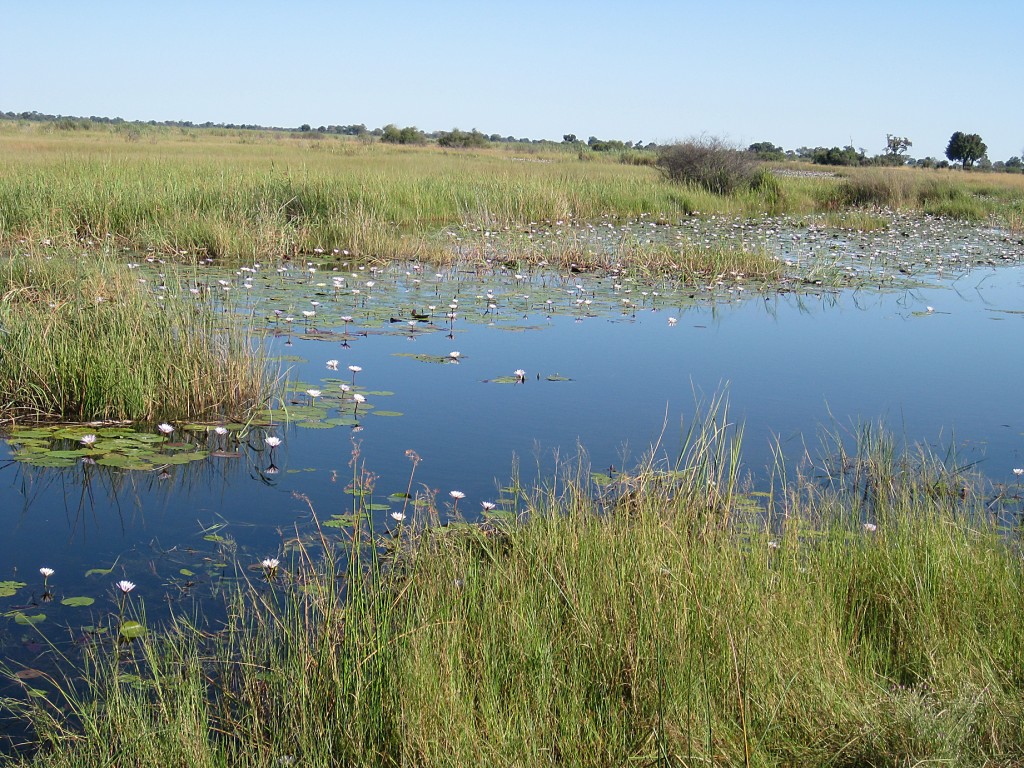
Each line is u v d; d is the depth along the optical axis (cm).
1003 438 612
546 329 926
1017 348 905
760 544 371
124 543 420
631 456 546
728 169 2583
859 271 1452
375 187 1722
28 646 332
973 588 350
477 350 822
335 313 930
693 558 342
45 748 275
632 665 287
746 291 1227
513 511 450
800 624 314
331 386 683
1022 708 275
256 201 1511
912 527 400
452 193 1836
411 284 1140
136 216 1362
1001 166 6844
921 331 984
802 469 536
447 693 270
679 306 1089
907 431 621
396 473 514
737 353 850
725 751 259
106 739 275
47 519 444
